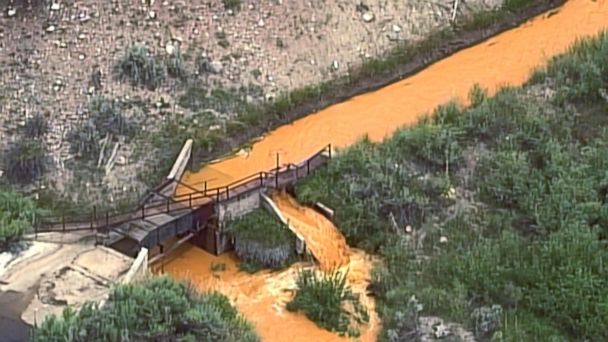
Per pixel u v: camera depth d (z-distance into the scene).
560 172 60.12
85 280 51.53
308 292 53.81
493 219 58.47
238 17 69.56
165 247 56.06
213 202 56.81
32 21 66.75
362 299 54.41
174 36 67.75
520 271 54.72
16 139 61.62
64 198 59.06
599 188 59.34
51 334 46.56
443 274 55.19
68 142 61.69
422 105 67.44
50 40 66.12
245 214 57.72
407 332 51.59
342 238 57.84
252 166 62.41
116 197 59.25
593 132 63.56
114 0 68.31
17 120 62.47
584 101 65.69
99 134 62.09
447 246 57.03
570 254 55.25
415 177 60.34
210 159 62.88
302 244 56.28
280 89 67.25
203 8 69.38
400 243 57.25
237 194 57.53
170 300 48.41
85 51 65.94
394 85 69.38
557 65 68.25
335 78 68.81
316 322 52.75
